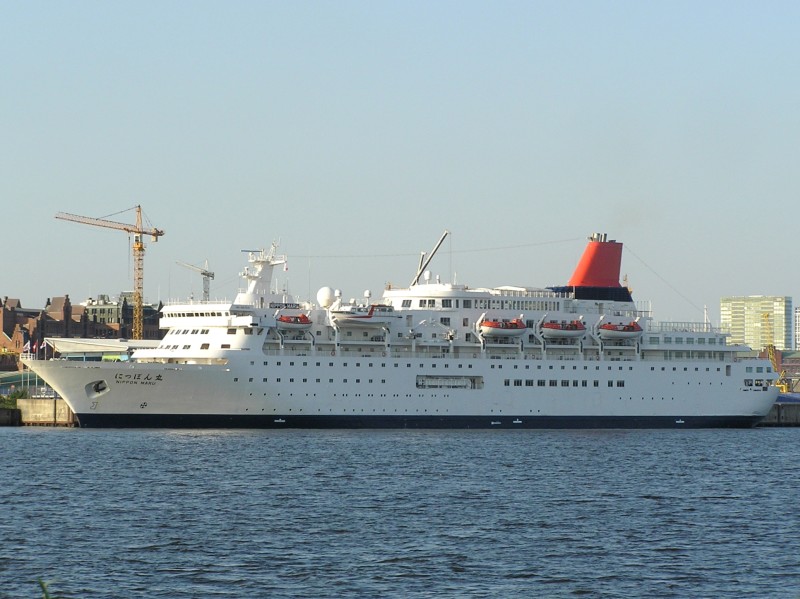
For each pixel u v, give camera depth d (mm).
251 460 189250
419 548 119312
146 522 132500
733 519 138125
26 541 121250
